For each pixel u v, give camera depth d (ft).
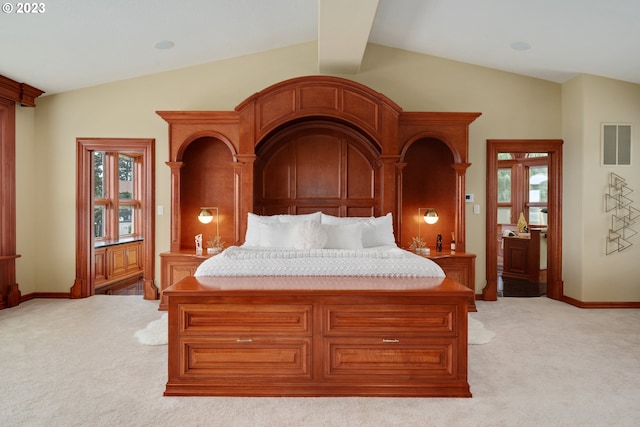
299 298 7.85
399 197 15.35
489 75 16.81
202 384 7.89
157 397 7.83
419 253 15.21
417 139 15.70
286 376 7.88
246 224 15.14
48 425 6.82
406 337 7.86
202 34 14.14
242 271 9.24
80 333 11.84
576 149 15.87
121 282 21.09
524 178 26.68
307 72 16.72
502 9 12.29
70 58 13.96
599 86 15.52
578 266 15.58
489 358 10.05
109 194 21.89
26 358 9.84
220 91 16.75
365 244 13.76
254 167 16.56
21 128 15.80
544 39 13.60
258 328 7.86
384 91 16.78
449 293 7.81
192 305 7.88
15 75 14.57
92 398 7.79
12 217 15.23
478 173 16.84
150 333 11.73
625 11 11.25
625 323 13.20
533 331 12.32
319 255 10.05
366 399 7.77
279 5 13.06
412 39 15.66
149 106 16.66
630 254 15.46
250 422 6.96
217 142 16.72
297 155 17.04
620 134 15.49
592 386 8.50
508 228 27.07
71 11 11.33
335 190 17.06
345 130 16.90
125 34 13.10
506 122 16.79
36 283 16.56
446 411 7.39
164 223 16.58
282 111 15.08
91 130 16.61
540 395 8.07
